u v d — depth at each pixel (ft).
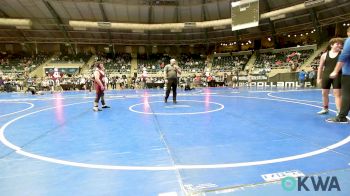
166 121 20.98
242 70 118.42
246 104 32.35
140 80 97.91
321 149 12.36
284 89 65.77
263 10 102.22
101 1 97.04
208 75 97.60
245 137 15.07
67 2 96.27
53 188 8.67
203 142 14.16
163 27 109.29
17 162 11.31
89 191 8.40
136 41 133.39
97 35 125.08
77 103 38.24
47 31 119.03
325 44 104.94
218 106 30.66
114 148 13.33
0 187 8.79
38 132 17.58
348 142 13.51
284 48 118.83
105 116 24.40
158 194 8.13
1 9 98.22
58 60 123.65
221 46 147.33
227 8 103.91
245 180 8.96
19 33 118.83
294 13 100.27
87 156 12.05
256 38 126.31
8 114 27.43
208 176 9.43
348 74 18.24
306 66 97.19
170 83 34.96
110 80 96.94
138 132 17.03
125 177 9.51
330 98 37.55
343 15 91.30
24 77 98.43
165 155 11.98
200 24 107.65
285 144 13.39
